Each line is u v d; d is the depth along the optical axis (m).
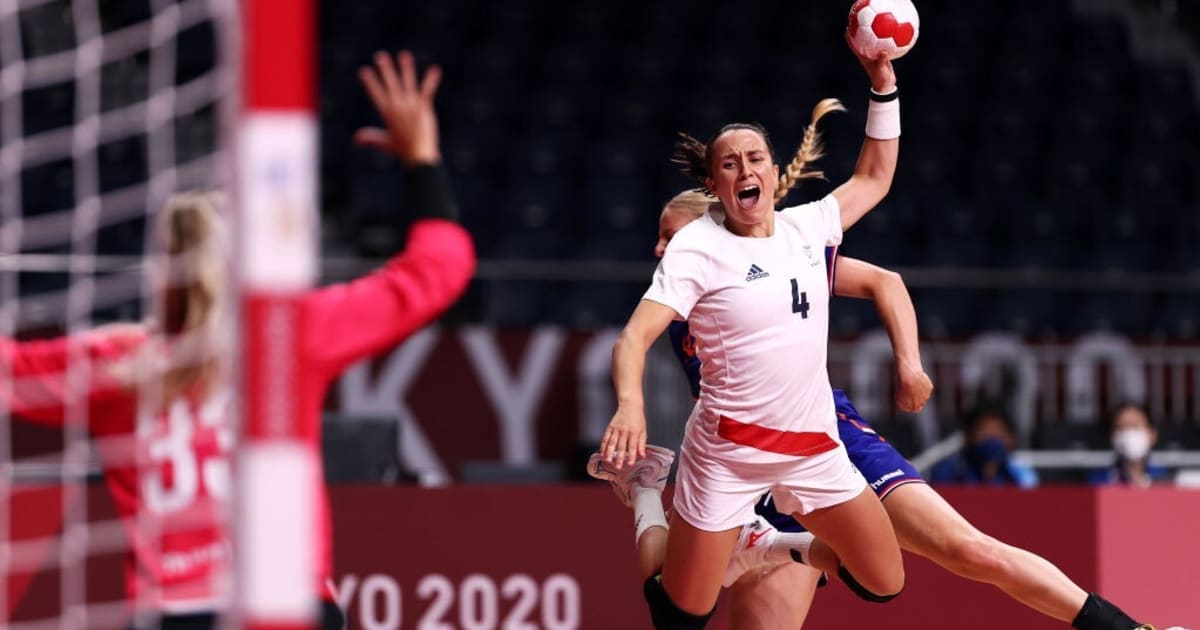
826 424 15.74
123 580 19.41
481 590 21.52
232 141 8.05
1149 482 29.22
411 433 32.94
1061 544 22.16
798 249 15.62
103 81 46.12
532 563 21.62
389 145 10.53
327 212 47.47
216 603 10.85
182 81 46.28
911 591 21.95
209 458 10.93
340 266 34.41
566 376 33.59
